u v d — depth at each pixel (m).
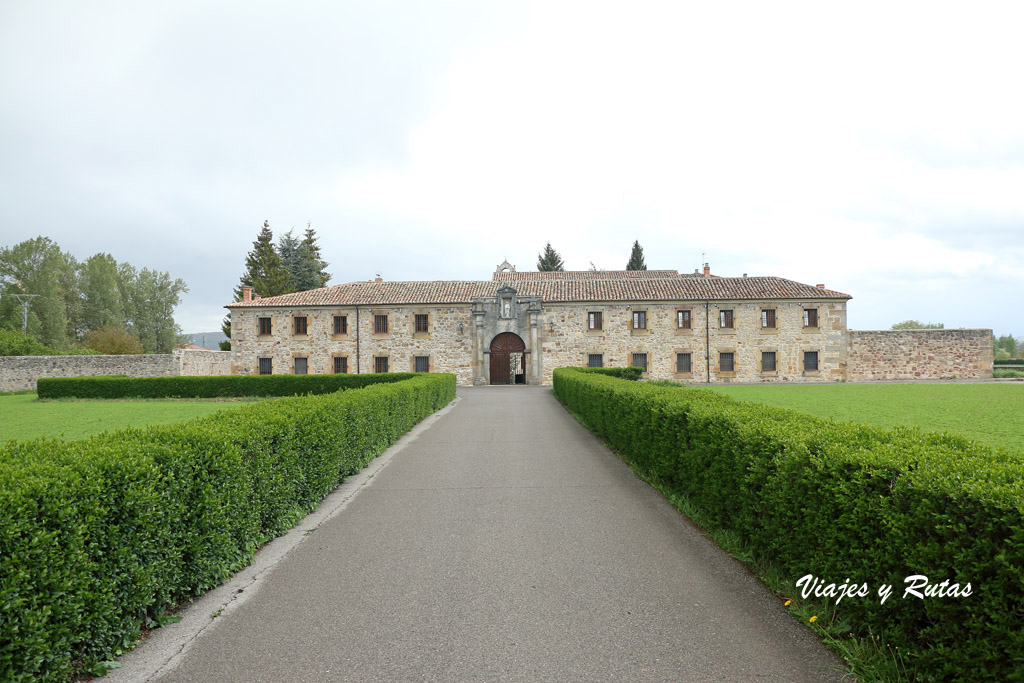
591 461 10.83
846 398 24.11
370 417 11.10
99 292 62.41
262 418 6.80
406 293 42.44
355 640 4.06
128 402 29.31
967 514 3.02
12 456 4.26
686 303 40.22
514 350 40.91
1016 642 2.65
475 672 3.61
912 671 3.28
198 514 4.92
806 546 4.46
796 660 3.70
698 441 6.91
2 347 43.66
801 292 40.38
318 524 7.04
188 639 4.13
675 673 3.56
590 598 4.71
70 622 3.48
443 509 7.56
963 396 24.17
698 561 5.56
